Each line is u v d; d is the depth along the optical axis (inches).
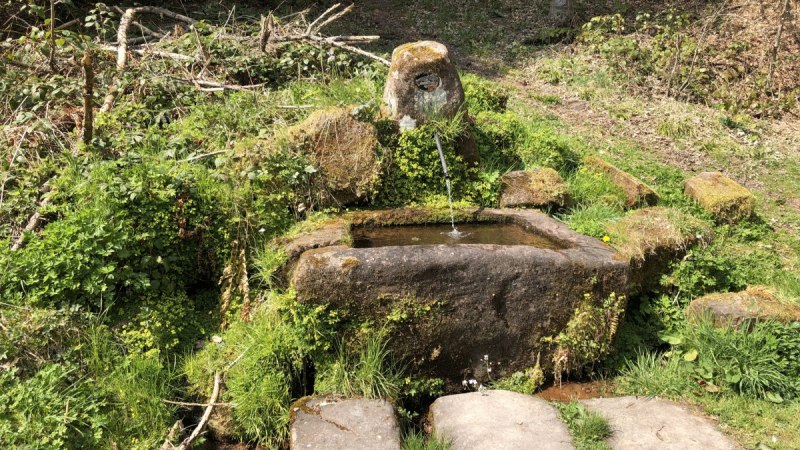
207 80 266.7
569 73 424.8
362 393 168.1
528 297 179.2
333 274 167.2
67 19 343.9
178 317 184.5
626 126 356.8
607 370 190.7
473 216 214.4
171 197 191.5
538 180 240.8
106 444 151.2
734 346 183.0
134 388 162.1
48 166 204.5
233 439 165.3
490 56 460.1
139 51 277.0
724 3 490.9
